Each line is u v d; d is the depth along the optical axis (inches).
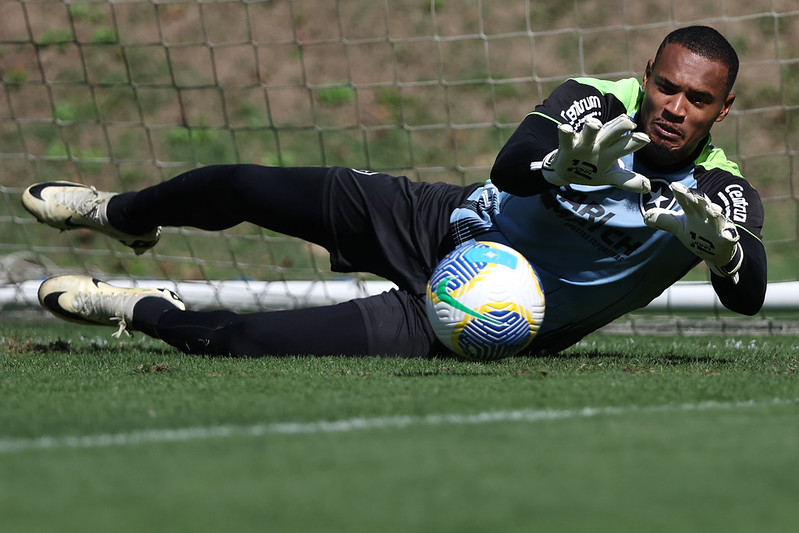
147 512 198.1
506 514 196.7
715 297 716.7
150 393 357.1
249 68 1305.4
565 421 292.8
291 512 197.8
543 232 477.1
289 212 525.7
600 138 368.8
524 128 447.8
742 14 1240.8
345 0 1362.0
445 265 465.4
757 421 294.4
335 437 269.0
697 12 1253.1
